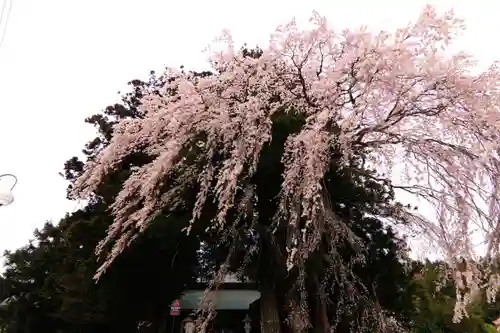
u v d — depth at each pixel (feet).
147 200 21.22
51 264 42.86
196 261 32.78
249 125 19.86
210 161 20.48
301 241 19.11
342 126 19.56
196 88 21.89
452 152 20.06
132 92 41.88
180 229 25.63
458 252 19.84
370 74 19.53
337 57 22.08
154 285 33.55
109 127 39.78
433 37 19.47
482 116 18.78
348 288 22.04
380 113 20.66
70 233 32.96
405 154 22.04
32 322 42.32
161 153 21.59
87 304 32.78
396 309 29.50
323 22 22.18
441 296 38.06
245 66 22.50
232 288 46.68
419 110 20.29
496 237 19.15
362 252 23.43
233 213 22.81
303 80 21.62
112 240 24.63
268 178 22.27
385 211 23.58
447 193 20.83
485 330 45.47
